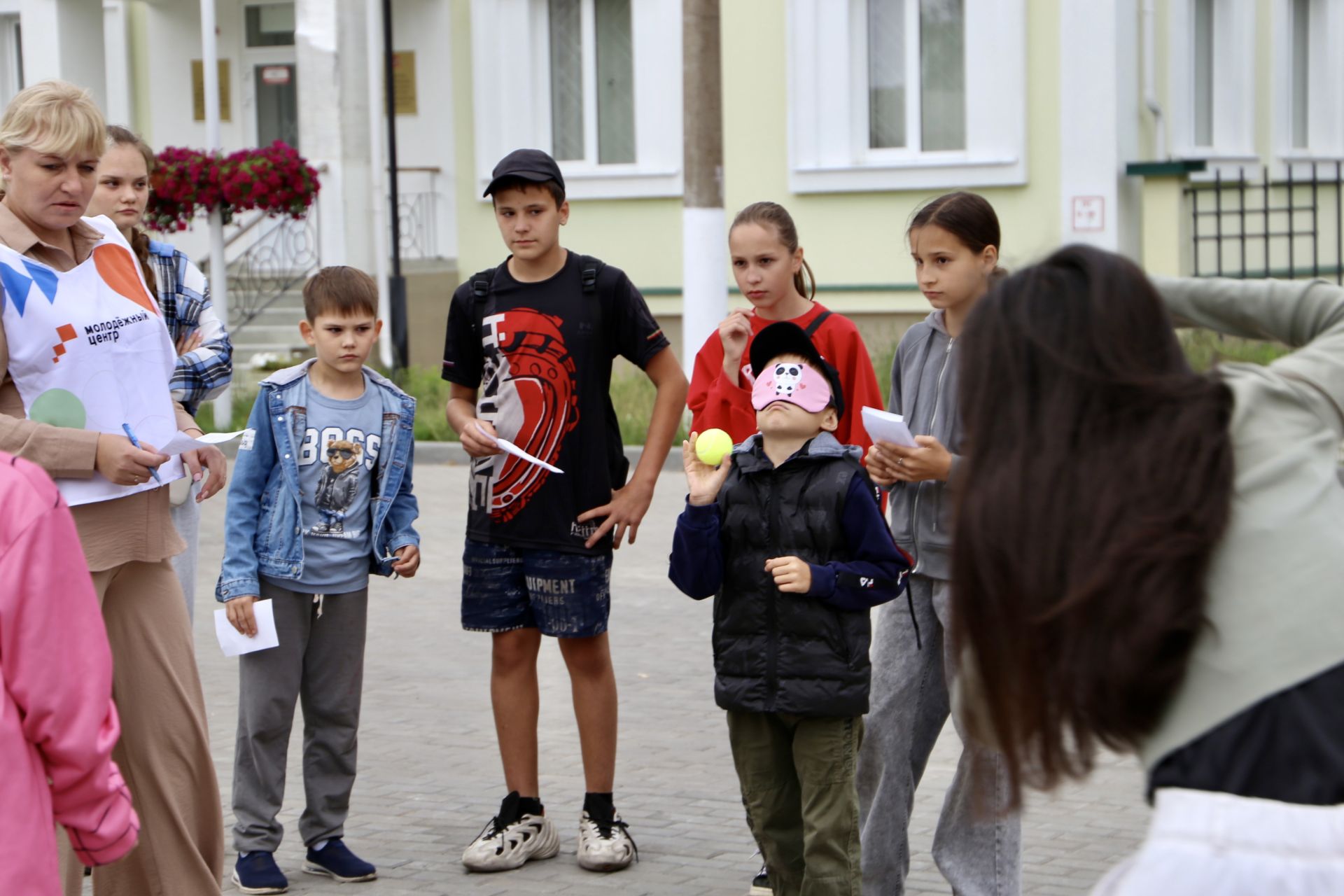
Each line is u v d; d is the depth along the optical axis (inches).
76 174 158.9
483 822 226.4
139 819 162.9
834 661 163.2
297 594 200.2
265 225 774.5
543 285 210.8
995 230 174.1
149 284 197.0
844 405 181.9
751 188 693.3
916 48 663.8
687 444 171.9
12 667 113.3
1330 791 73.4
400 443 209.5
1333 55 746.2
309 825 203.9
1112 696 73.4
